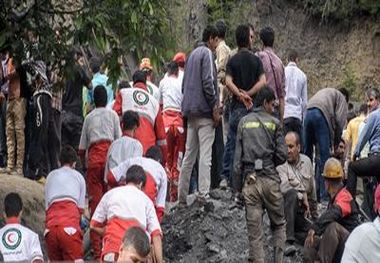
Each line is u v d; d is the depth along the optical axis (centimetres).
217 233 1608
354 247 883
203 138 1653
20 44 1445
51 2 1455
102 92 1606
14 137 1862
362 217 1435
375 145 1653
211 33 1808
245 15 3522
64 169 1397
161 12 1416
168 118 1888
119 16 1382
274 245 1443
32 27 1444
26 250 1180
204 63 1636
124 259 832
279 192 1422
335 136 1898
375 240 876
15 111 1845
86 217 1614
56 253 1378
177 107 1894
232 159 1662
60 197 1377
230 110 1650
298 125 1891
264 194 1417
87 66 1991
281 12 3641
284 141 1430
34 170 1862
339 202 1356
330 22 3556
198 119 1648
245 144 1421
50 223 1371
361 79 3503
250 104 1608
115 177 1444
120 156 1470
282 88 1702
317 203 1714
